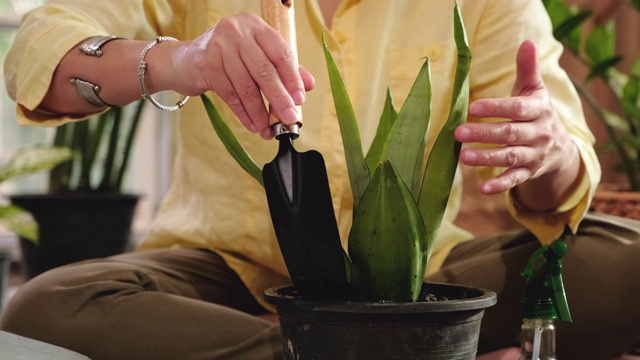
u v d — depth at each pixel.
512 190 1.16
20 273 2.71
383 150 0.80
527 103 0.88
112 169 2.35
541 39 1.22
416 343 0.71
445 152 0.78
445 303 0.71
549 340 0.86
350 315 0.71
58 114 1.11
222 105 1.19
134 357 1.01
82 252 2.19
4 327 1.07
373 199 0.73
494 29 1.20
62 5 1.14
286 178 0.75
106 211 2.21
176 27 1.26
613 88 2.05
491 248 1.25
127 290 1.07
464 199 1.74
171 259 1.23
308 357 0.74
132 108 2.68
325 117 1.17
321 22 1.17
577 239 1.16
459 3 1.19
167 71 0.93
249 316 1.05
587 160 1.10
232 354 1.01
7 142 2.71
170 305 1.04
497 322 1.14
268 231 1.21
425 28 1.19
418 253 0.75
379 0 1.19
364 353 0.71
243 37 0.80
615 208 1.66
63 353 0.81
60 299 1.06
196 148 1.24
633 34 2.28
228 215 1.23
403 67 1.19
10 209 2.04
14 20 2.67
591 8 2.29
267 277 1.27
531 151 0.90
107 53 1.02
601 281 1.13
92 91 1.03
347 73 1.18
